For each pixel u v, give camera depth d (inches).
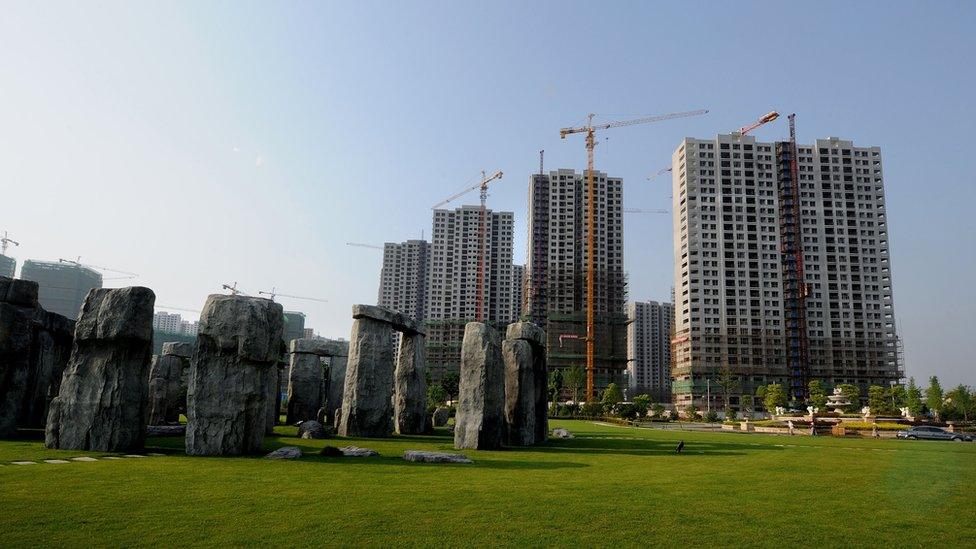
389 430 1357.0
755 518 455.2
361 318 1350.9
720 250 5703.7
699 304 5610.2
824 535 405.1
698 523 435.5
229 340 838.5
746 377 5457.7
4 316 941.8
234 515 429.1
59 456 740.7
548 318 6190.9
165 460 733.9
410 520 424.8
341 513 442.0
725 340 5536.4
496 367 1118.4
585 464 816.3
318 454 834.2
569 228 6653.5
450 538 378.9
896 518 461.1
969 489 610.9
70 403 827.4
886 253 5772.6
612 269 6525.6
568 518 442.6
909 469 792.3
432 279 7057.1
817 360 5556.1
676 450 1076.5
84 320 844.6
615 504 500.7
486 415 1085.1
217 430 813.9
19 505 448.1
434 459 785.6
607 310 6402.6
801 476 706.8
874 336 5625.0
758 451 1099.3
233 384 831.7
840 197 5846.5
